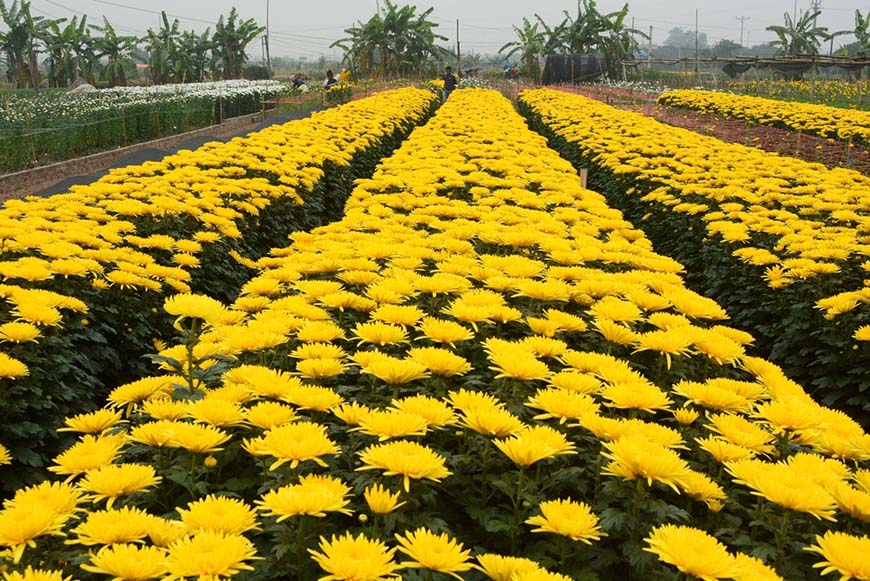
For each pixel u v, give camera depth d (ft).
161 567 5.57
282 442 6.97
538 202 24.08
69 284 16.93
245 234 27.17
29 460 13.14
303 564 6.53
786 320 21.27
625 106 107.96
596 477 7.79
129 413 8.85
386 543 6.89
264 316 11.46
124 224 21.42
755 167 40.70
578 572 6.98
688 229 31.76
